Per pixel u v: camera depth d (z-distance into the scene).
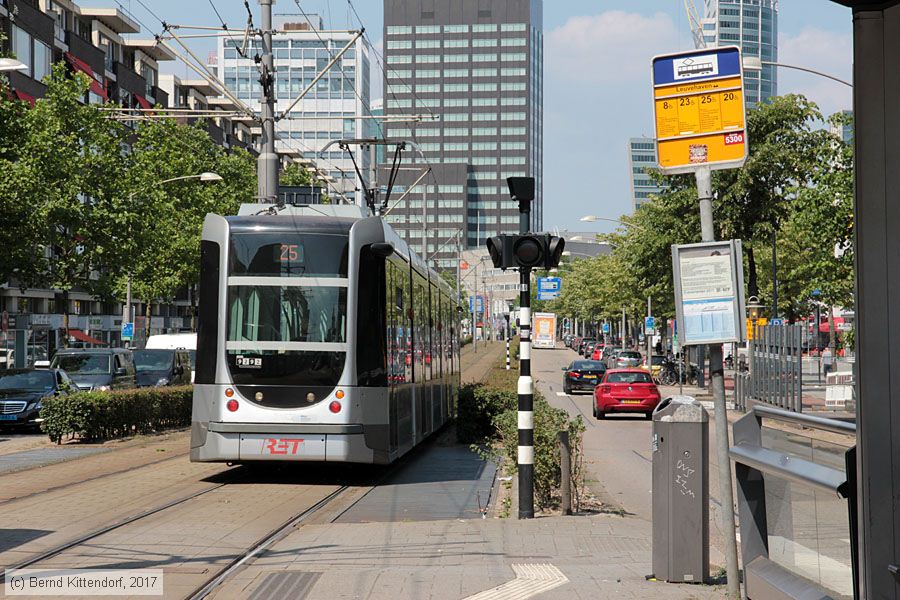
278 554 10.09
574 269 128.12
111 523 12.11
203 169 62.75
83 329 71.06
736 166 7.33
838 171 31.64
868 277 4.43
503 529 11.65
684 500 8.30
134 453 22.11
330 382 16.91
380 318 17.36
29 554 9.98
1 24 56.09
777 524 6.71
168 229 52.16
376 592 8.21
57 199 38.47
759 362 38.75
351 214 19.02
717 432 7.47
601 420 37.06
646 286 47.44
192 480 17.25
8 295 60.88
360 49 136.25
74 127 40.69
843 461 5.42
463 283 149.38
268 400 16.88
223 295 17.12
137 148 55.06
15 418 28.25
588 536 11.09
